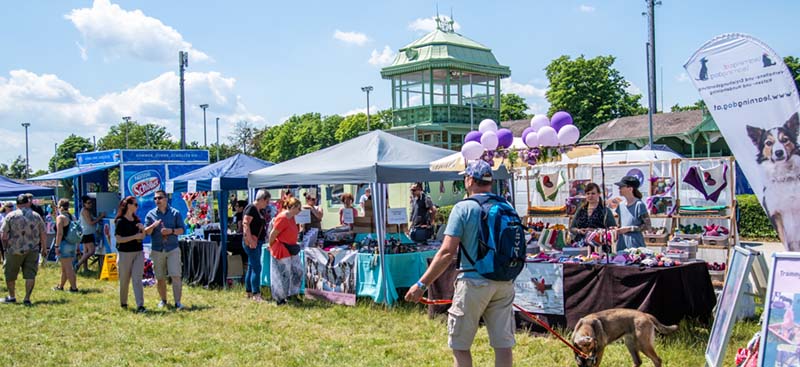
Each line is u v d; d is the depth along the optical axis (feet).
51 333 25.91
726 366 18.98
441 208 64.64
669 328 18.69
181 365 21.25
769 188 17.35
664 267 20.84
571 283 22.43
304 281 32.94
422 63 80.43
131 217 30.04
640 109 141.59
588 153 23.99
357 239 35.99
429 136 82.84
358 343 23.53
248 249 32.96
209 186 37.09
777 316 13.84
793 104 16.90
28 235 32.35
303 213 34.71
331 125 238.48
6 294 35.47
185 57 100.89
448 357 21.33
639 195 25.09
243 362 21.45
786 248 17.22
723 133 17.94
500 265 14.28
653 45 77.66
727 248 29.91
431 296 26.81
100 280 41.14
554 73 142.10
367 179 29.50
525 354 20.93
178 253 30.73
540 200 48.57
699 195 39.29
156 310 30.07
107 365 21.27
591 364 17.22
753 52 17.37
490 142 26.37
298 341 24.00
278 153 242.37
